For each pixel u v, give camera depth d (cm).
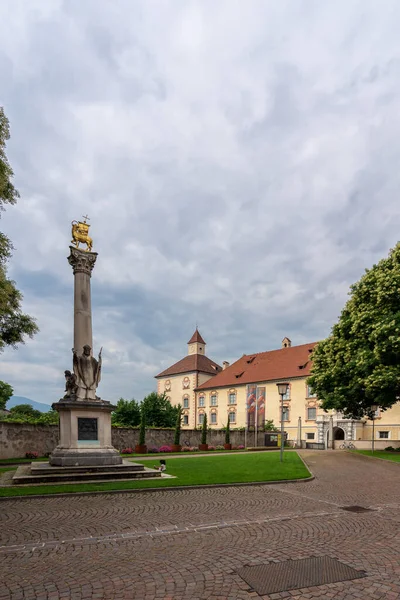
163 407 6612
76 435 1809
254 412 5369
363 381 3083
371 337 3055
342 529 946
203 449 4203
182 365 8719
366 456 2992
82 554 759
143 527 958
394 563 709
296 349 7138
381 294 3119
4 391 4988
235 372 7650
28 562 716
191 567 690
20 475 1622
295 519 1050
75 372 1912
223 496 1395
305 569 681
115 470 1747
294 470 2056
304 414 6034
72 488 1426
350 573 663
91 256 2120
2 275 1844
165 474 1844
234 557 741
